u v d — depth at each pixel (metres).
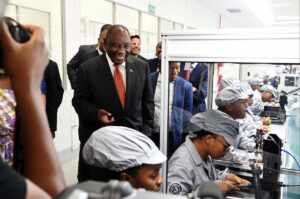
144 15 5.82
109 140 0.92
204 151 1.25
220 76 1.47
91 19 4.34
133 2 5.29
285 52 0.78
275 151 1.33
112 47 1.95
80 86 2.01
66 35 3.86
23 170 0.41
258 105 2.07
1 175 0.33
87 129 1.96
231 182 1.20
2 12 0.36
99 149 0.93
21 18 3.22
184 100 1.20
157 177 0.97
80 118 2.00
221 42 0.85
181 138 1.22
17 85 0.41
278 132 1.79
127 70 2.02
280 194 1.09
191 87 1.28
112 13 4.78
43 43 0.43
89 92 1.99
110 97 1.96
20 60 0.41
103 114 1.87
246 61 0.83
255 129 1.78
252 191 1.14
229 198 1.14
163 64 0.98
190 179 1.16
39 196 0.36
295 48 0.77
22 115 0.41
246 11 9.93
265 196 1.09
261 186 1.11
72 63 3.23
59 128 3.74
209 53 0.87
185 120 1.22
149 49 6.18
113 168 0.92
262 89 2.13
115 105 1.96
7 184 0.33
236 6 9.08
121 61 1.99
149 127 2.04
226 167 1.32
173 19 7.16
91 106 1.93
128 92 1.99
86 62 2.05
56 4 3.70
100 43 2.85
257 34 0.80
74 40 4.01
